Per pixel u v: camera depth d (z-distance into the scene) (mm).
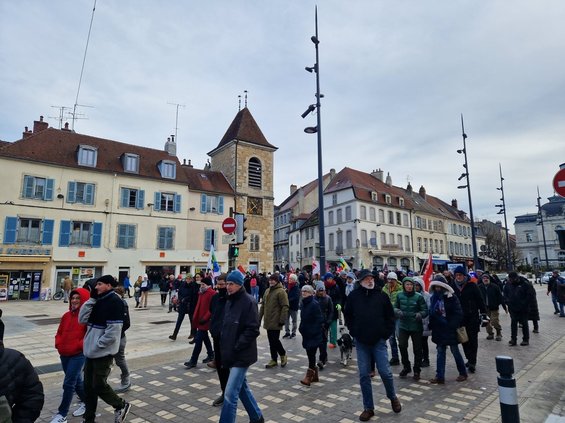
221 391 5883
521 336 10602
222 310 5281
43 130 28062
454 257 47156
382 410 5113
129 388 6047
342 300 11047
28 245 24844
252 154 36156
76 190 27094
